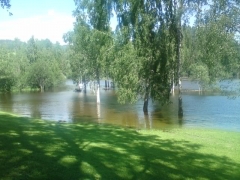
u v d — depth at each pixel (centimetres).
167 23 2489
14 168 758
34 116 2908
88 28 3603
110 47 2908
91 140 1270
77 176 746
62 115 3019
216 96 5191
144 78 2716
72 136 1336
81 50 4528
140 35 2559
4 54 8619
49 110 3478
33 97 5681
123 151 1094
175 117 2888
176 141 1469
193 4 2172
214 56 2131
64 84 10444
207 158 1125
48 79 8281
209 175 899
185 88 7325
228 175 925
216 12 1967
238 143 1527
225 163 1073
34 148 984
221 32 1969
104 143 1228
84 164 852
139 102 4334
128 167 880
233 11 1880
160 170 889
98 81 4278
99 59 3058
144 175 822
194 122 2564
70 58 6262
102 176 768
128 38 2698
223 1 1889
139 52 2609
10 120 1775
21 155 878
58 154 933
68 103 4369
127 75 2723
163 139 1507
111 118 2816
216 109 3484
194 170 935
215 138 1673
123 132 1680
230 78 2367
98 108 3675
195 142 1480
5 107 3841
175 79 2792
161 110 3447
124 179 769
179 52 2678
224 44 2038
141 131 1811
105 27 3073
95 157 950
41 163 819
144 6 2505
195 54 2759
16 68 8300
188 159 1073
